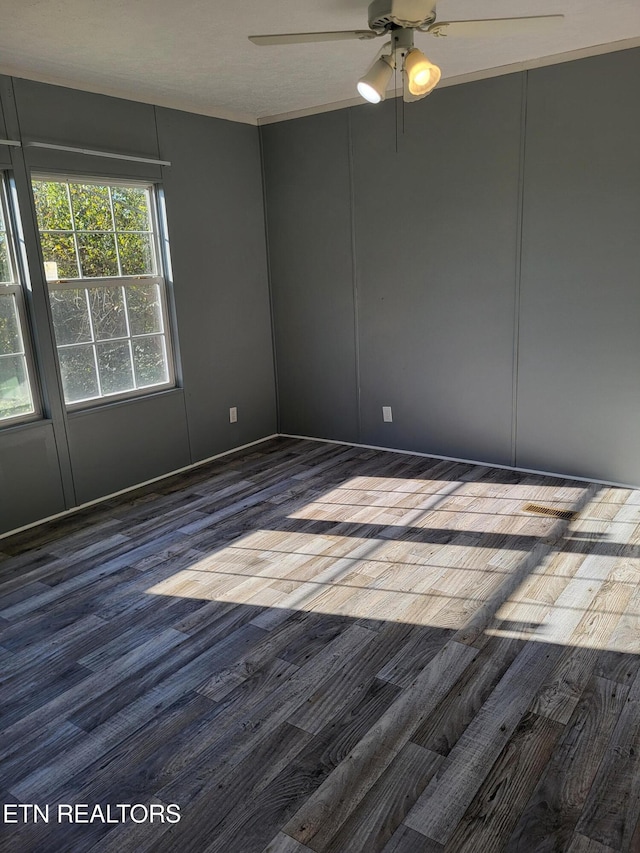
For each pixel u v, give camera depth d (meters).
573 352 4.04
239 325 5.09
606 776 1.85
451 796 1.81
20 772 1.96
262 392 5.40
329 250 4.92
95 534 3.66
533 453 4.35
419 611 2.74
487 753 1.95
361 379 5.02
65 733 2.12
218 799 1.83
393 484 4.26
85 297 4.02
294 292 5.20
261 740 2.05
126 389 4.35
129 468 4.35
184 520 3.82
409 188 4.45
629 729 2.03
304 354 5.29
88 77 3.70
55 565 3.30
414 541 3.40
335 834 1.70
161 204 4.37
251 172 5.02
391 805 1.79
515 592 2.86
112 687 2.34
